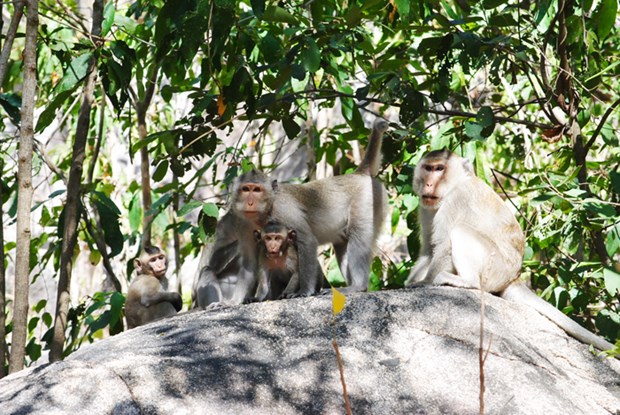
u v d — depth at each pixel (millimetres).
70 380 7176
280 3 10719
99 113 14758
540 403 7547
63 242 10805
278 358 7727
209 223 11062
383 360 7789
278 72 9883
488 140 14664
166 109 16281
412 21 11297
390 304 8461
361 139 13227
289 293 10734
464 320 8344
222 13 9008
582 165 11211
